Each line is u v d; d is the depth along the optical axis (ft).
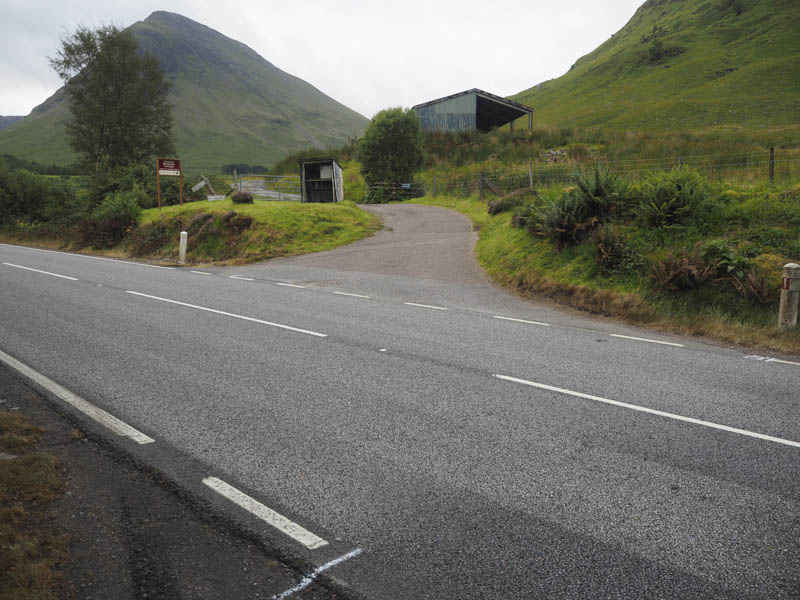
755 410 15.37
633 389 17.03
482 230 58.85
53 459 11.45
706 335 25.67
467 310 30.27
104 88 130.31
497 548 8.95
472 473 11.50
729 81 251.19
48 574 7.89
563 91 412.16
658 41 370.94
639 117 230.48
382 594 7.84
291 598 7.70
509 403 15.65
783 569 8.48
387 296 34.32
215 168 578.25
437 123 156.35
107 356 19.75
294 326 25.41
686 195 35.73
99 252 64.95
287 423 14.03
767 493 10.81
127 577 8.04
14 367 18.03
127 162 128.47
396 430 13.67
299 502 10.31
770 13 351.25
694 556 8.77
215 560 8.55
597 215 38.88
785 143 119.24
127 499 10.30
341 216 69.26
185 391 16.30
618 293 31.63
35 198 94.12
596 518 9.84
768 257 30.30
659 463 12.05
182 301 31.50
